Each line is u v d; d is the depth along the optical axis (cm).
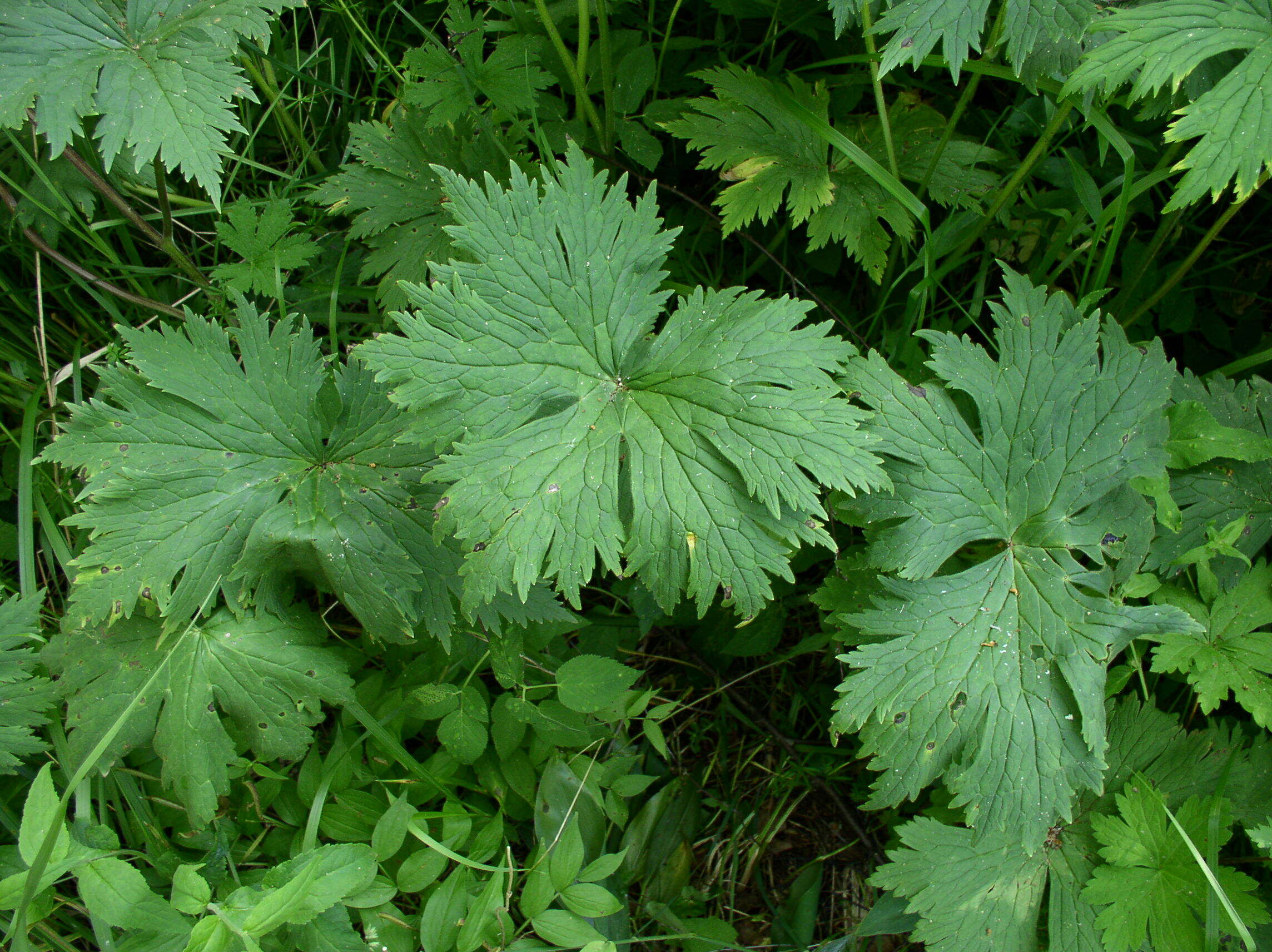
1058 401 51
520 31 64
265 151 66
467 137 61
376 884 53
